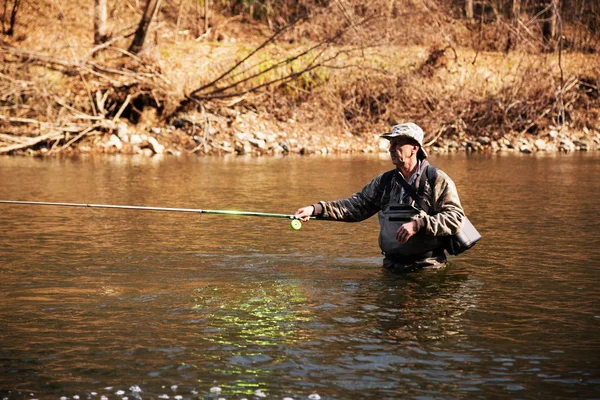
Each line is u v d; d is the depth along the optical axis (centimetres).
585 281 697
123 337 529
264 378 454
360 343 516
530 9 3088
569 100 2877
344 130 2633
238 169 1838
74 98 2388
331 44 2561
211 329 547
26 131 2325
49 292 652
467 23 3130
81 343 517
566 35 3173
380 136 750
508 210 1167
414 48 2853
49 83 2353
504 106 2758
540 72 2791
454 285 681
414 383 447
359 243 895
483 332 541
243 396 428
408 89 2723
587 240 908
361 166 1942
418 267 747
